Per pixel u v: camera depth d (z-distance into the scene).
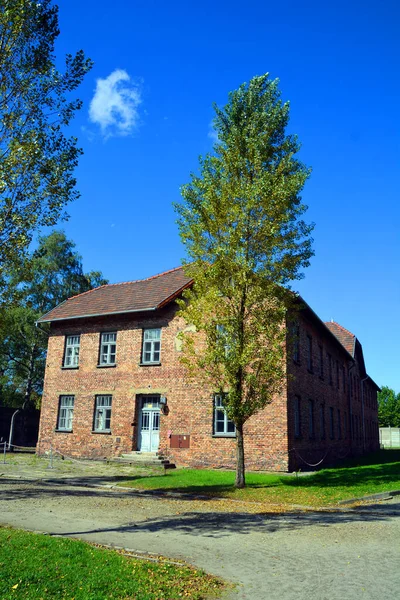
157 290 27.09
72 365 27.73
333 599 6.17
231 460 21.88
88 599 5.66
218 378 16.95
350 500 14.27
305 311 25.34
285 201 16.33
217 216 16.59
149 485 17.47
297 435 22.86
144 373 24.97
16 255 10.51
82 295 30.61
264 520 11.41
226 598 6.23
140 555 8.07
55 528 10.00
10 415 36.84
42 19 10.62
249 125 17.36
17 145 10.18
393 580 6.92
